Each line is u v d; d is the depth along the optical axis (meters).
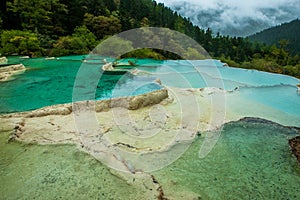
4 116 6.89
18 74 14.27
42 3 27.39
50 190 3.80
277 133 6.39
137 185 3.92
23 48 21.12
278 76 16.64
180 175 4.36
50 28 28.05
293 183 4.29
